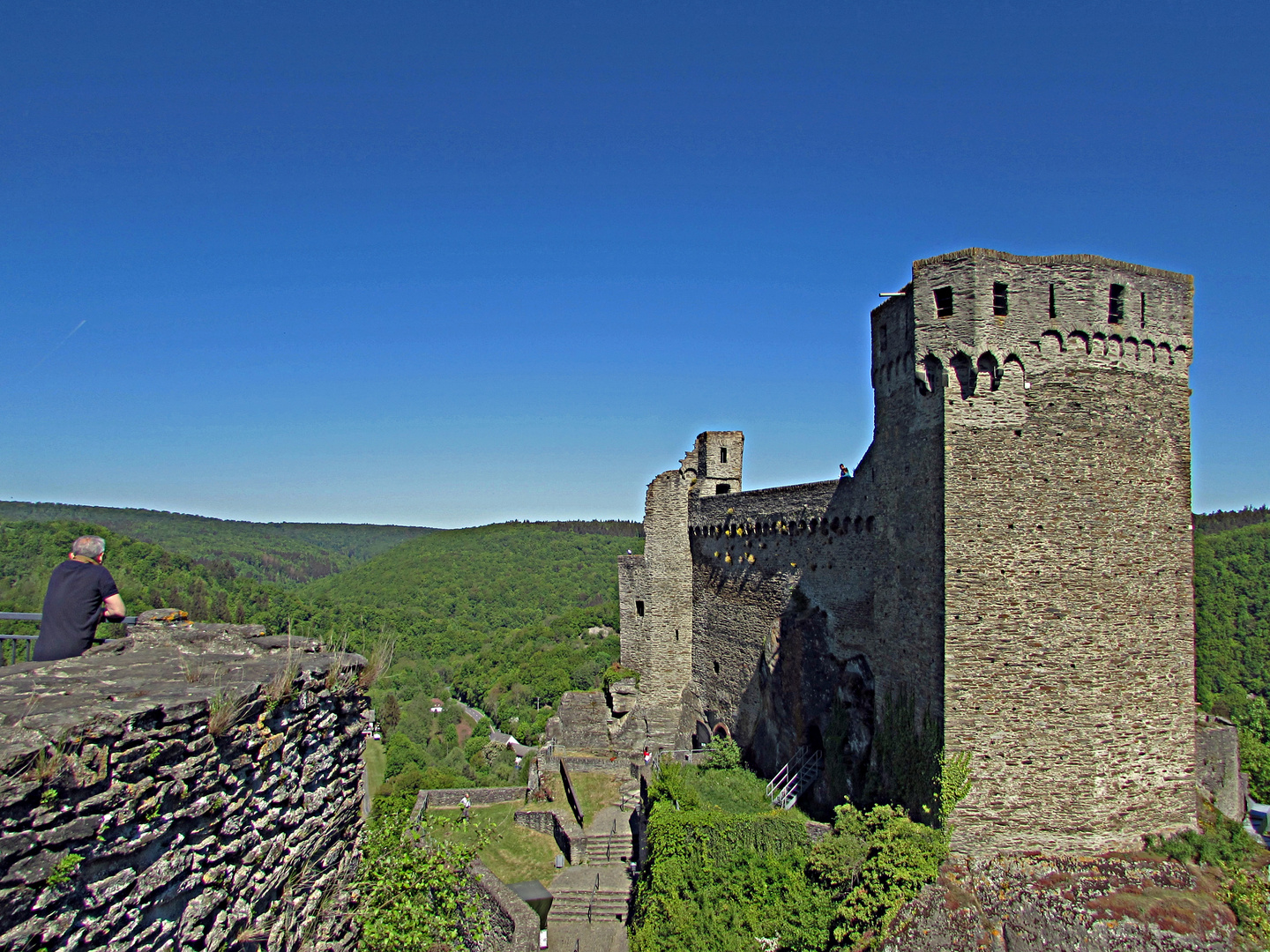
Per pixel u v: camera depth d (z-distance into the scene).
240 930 8.45
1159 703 22.05
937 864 20.83
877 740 25.12
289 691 9.47
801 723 30.92
